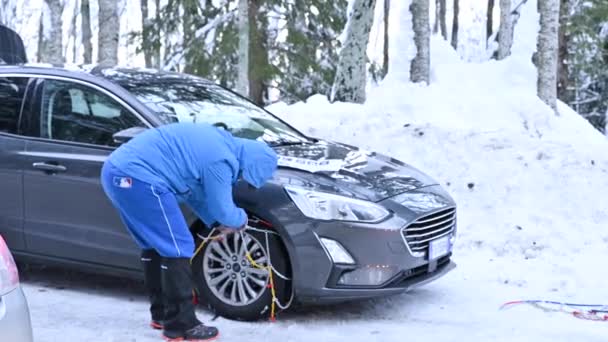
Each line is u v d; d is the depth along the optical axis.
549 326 5.75
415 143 9.84
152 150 5.07
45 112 6.33
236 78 17.95
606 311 6.09
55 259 6.26
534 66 14.09
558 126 12.09
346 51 13.22
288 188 5.51
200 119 6.35
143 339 5.41
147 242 5.16
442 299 6.43
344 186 5.65
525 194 8.72
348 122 10.73
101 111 6.16
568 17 18.98
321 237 5.39
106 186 5.12
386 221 5.52
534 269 7.27
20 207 6.28
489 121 11.91
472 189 8.95
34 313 5.95
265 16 17.95
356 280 5.47
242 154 5.14
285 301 5.61
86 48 30.17
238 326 5.62
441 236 6.04
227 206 5.04
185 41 18.64
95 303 6.23
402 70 14.08
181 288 5.20
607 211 8.44
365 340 5.43
